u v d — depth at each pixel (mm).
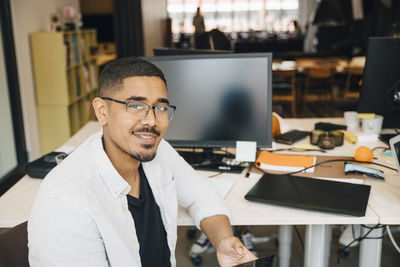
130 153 1137
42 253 1028
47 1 5375
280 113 3016
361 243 1756
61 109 4914
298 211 1508
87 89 5688
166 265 1345
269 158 1964
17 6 4410
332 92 6699
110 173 1143
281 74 6254
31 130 4711
